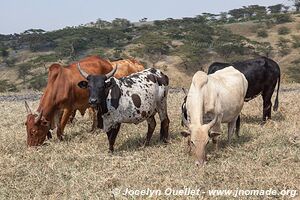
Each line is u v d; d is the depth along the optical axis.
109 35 77.50
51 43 88.44
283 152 8.35
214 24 99.69
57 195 6.87
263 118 11.62
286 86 22.52
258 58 11.55
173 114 12.45
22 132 10.93
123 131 10.55
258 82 11.30
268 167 7.73
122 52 67.12
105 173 7.70
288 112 12.66
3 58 83.31
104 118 8.99
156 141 9.90
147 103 9.29
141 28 91.88
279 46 71.25
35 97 20.56
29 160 8.59
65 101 10.32
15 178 7.62
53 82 10.25
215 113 8.57
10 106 15.84
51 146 9.48
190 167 7.69
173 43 71.06
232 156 8.42
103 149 9.30
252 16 107.75
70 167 8.09
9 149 9.41
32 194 6.91
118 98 8.91
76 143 9.75
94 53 68.00
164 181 7.18
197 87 8.38
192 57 60.88
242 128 10.66
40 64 69.44
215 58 62.91
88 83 8.79
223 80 9.19
